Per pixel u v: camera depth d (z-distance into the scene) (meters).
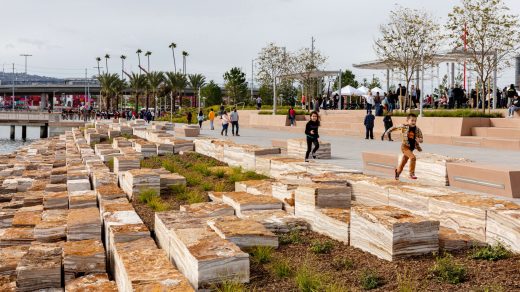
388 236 6.52
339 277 6.17
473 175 11.13
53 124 76.81
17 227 10.28
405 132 12.44
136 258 6.32
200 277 5.82
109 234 8.02
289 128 36.81
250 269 6.57
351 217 7.41
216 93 94.31
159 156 20.89
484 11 28.14
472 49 29.08
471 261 6.39
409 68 39.53
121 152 20.52
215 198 10.91
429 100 44.50
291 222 8.50
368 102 33.06
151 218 10.14
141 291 5.17
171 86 100.94
